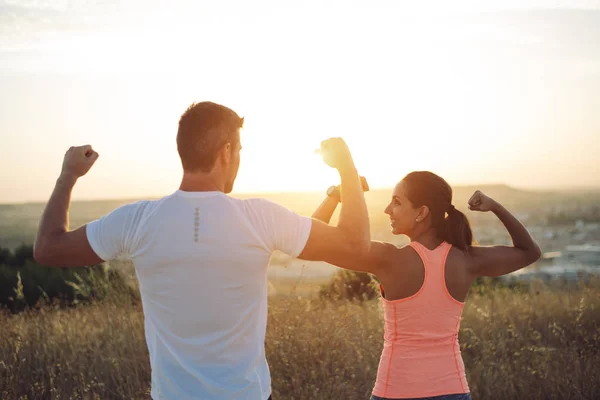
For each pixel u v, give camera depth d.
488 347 5.63
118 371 5.07
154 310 2.18
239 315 2.15
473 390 4.96
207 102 2.24
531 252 3.04
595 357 5.37
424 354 2.80
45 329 6.12
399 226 2.96
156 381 2.19
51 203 2.19
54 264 2.16
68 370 5.12
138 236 2.15
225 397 2.11
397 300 2.83
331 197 2.78
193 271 2.12
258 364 2.20
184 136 2.20
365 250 2.20
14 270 10.12
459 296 2.90
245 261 2.14
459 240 2.92
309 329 5.48
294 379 4.82
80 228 2.18
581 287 8.18
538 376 5.07
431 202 2.90
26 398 4.81
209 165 2.20
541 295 7.84
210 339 2.13
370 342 5.46
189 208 2.16
